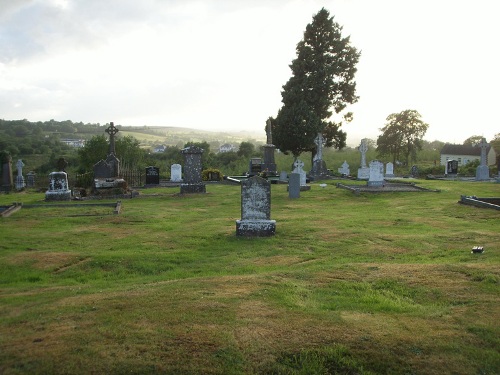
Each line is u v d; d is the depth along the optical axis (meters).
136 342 5.13
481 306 6.30
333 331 5.49
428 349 5.09
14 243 12.07
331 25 49.12
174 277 8.79
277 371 4.68
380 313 6.18
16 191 31.72
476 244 10.97
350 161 65.88
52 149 83.31
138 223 15.38
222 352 4.96
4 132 110.44
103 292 7.33
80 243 12.10
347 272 8.26
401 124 66.12
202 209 19.19
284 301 6.59
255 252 11.00
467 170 46.03
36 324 5.73
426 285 7.31
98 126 180.88
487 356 4.94
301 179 26.72
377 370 4.75
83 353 4.86
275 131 49.78
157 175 32.72
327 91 49.50
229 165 63.75
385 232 13.16
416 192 24.33
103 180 24.89
